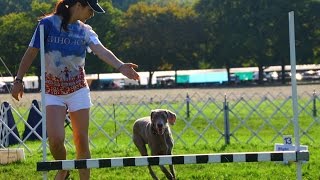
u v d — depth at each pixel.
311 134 20.08
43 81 6.88
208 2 88.62
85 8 7.26
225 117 17.58
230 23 85.75
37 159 14.12
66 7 7.22
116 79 86.81
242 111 28.84
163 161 6.75
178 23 88.81
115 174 11.37
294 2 83.12
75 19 7.27
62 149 7.24
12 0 108.12
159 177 11.05
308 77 83.44
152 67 90.25
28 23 84.19
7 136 17.83
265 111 28.45
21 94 7.30
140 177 11.04
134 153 15.16
